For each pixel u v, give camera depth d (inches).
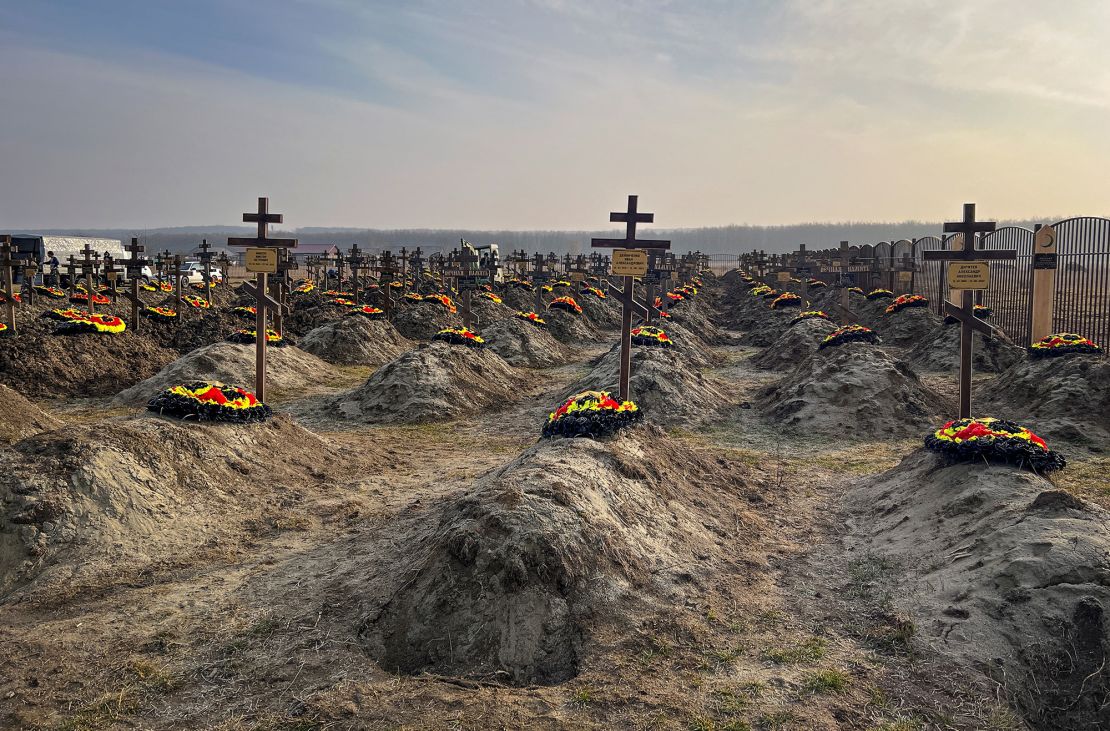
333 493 340.2
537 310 1157.7
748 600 234.8
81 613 219.9
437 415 547.2
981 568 226.1
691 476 341.7
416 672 190.1
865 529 305.7
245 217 439.8
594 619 207.8
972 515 265.4
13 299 710.5
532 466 270.8
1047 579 205.9
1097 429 452.4
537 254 1517.0
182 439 322.7
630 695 176.9
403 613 207.2
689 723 166.7
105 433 300.7
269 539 282.4
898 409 513.3
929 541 266.4
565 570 214.7
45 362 614.9
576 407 340.5
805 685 184.1
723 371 813.2
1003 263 861.2
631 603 218.5
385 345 835.4
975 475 291.1
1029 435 305.9
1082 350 532.7
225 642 201.8
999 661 189.3
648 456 325.1
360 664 190.5
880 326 1041.5
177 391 354.0
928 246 1128.8
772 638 210.2
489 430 515.2
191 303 1082.7
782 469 412.5
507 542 215.8
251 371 637.9
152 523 273.6
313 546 276.5
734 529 297.1
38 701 171.8
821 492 368.5
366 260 1534.2
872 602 232.7
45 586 233.1
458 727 160.6
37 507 258.4
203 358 625.0
